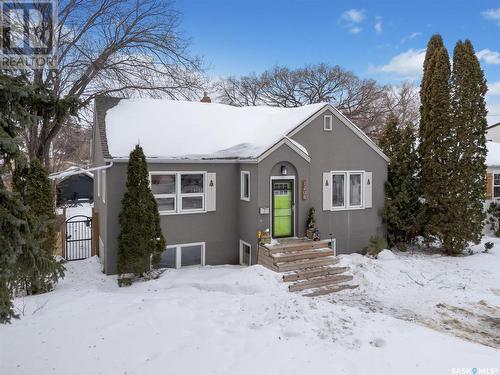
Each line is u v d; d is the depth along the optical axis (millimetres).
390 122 17672
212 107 18453
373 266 13555
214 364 6207
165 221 14055
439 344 7004
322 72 45969
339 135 15812
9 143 5027
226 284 11438
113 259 13539
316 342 6957
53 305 9570
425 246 17750
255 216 13906
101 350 6840
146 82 21156
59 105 6184
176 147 14906
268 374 5902
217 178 14867
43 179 12188
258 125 17703
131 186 12727
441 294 11656
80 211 27547
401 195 16469
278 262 12648
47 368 6363
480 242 17828
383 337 7184
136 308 8812
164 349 6734
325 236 15656
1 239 4980
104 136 14578
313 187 15328
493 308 10469
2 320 5375
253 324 7883
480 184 16297
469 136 15844
